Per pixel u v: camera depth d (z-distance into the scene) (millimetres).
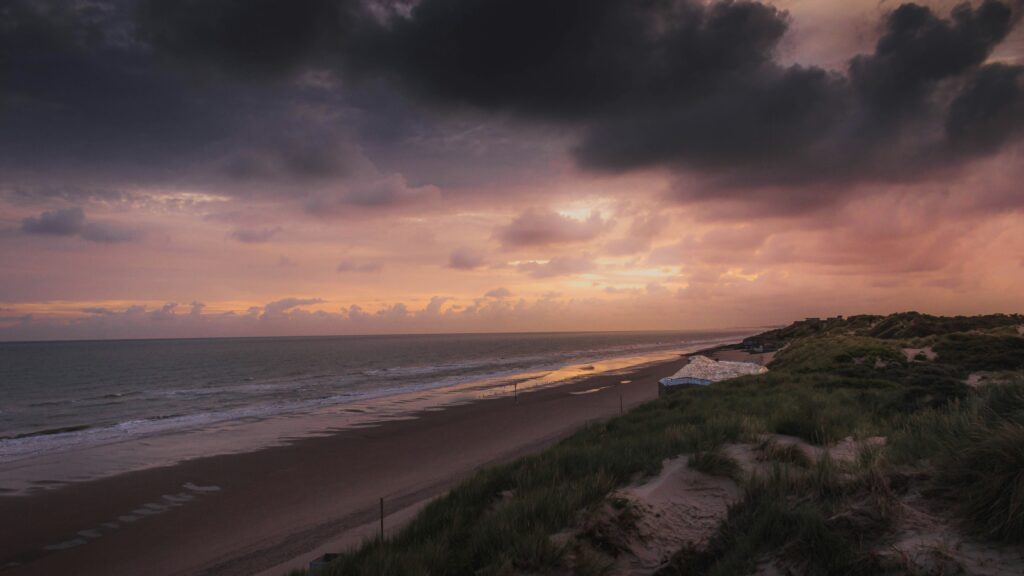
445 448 19953
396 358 96875
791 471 6766
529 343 183375
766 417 12062
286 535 11500
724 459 7457
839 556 4191
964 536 4020
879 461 5562
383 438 22344
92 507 14023
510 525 6438
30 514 13523
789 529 4938
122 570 10242
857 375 21703
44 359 113500
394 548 7340
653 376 48188
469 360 87688
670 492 6852
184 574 9891
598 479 7512
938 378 18016
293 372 66000
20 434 25609
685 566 5234
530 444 19812
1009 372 17219
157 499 14625
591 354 101312
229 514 13203
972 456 4688
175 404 37281
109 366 86625
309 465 17984
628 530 5938
